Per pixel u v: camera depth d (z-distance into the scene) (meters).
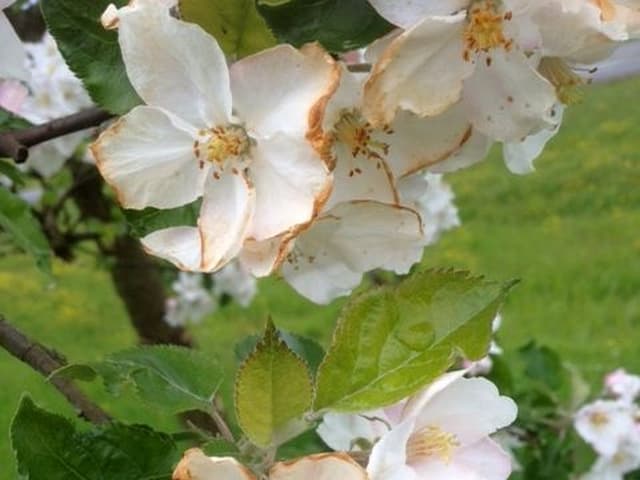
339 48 0.18
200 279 0.74
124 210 0.19
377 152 0.17
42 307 1.38
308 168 0.16
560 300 1.43
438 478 0.17
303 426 0.16
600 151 2.14
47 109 0.43
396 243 0.18
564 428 0.51
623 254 1.59
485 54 0.17
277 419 0.16
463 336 0.16
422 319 0.16
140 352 0.21
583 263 1.56
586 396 0.52
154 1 0.16
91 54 0.19
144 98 0.17
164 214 0.19
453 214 0.61
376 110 0.16
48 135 0.23
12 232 0.34
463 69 0.17
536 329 1.32
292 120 0.16
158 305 0.57
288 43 0.18
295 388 0.16
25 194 0.57
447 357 0.16
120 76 0.19
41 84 0.43
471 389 0.17
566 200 1.88
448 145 0.18
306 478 0.15
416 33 0.16
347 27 0.18
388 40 0.17
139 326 0.57
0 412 1.00
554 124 0.19
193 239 0.17
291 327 1.31
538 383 0.53
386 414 0.17
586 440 0.49
